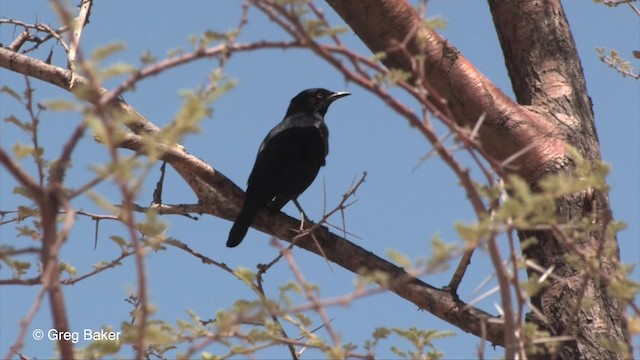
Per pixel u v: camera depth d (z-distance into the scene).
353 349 6.82
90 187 5.37
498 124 11.04
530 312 10.44
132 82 5.63
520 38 12.11
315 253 11.73
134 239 5.23
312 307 5.93
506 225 5.94
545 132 11.08
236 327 6.75
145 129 10.23
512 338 6.16
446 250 5.52
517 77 12.14
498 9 12.29
